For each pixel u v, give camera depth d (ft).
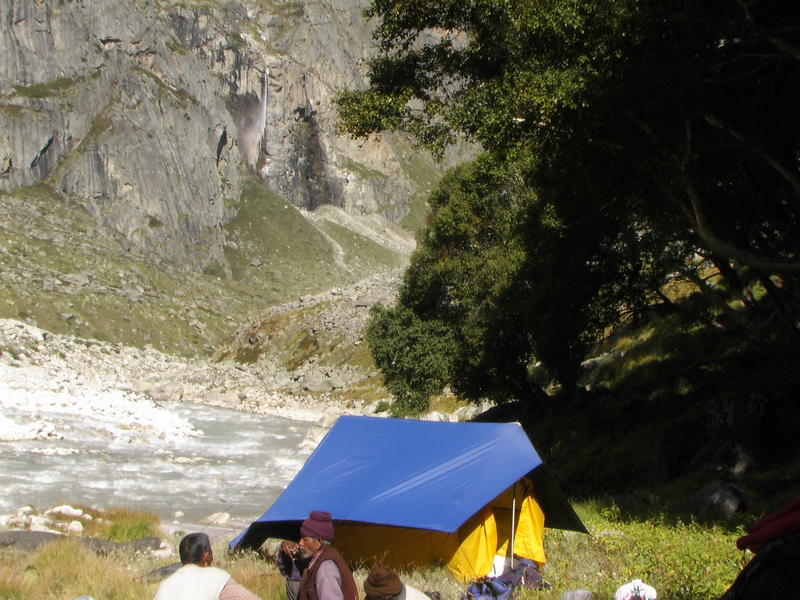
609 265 89.35
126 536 65.77
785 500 51.80
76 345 438.81
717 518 52.03
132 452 136.26
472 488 41.47
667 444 74.33
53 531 64.64
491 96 61.16
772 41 50.80
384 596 23.12
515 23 57.36
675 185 61.72
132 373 377.09
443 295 160.76
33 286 554.46
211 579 21.90
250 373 361.71
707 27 51.80
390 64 67.15
